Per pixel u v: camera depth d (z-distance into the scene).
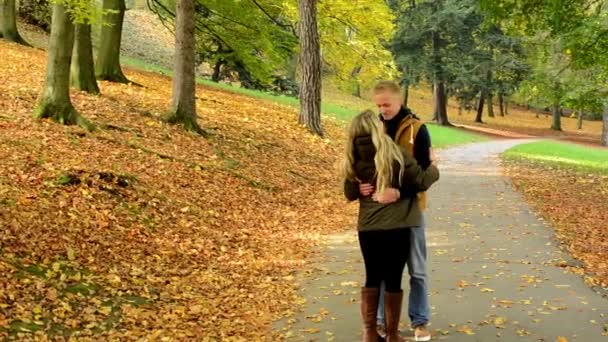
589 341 5.59
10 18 26.53
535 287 7.25
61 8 12.80
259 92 31.84
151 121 15.28
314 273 8.24
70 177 9.88
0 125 12.02
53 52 12.91
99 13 13.23
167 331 6.06
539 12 18.05
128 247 8.48
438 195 14.27
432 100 71.31
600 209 12.74
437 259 8.62
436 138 33.09
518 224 10.98
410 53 46.91
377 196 5.04
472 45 47.09
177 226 9.89
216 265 8.56
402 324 6.12
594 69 21.36
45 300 6.25
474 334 5.78
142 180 11.19
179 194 11.30
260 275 8.20
